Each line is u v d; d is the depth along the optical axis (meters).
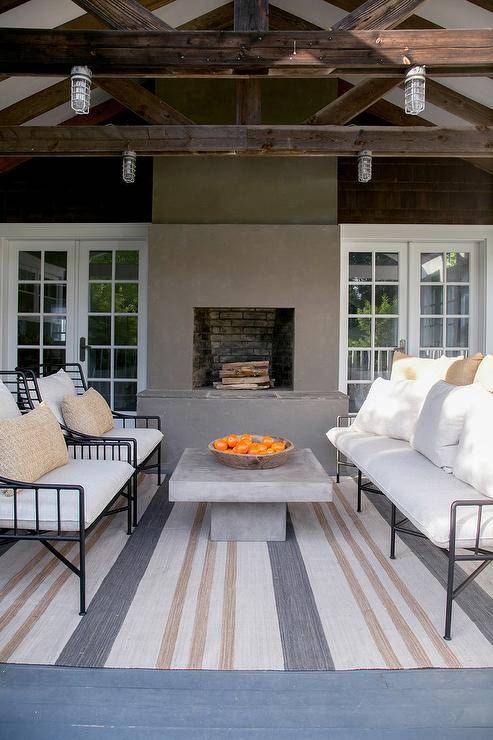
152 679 1.72
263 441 3.29
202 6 4.39
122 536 3.00
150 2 4.02
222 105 4.62
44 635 1.96
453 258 5.37
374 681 1.72
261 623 2.06
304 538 3.00
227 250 4.50
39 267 5.44
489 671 1.78
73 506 2.21
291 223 4.57
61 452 2.69
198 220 4.58
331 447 4.43
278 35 2.87
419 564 2.64
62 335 5.44
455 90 4.35
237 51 2.87
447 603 1.97
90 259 5.41
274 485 2.75
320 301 4.51
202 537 3.00
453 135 3.75
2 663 1.79
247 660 1.82
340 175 5.28
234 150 3.73
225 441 3.25
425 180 5.27
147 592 2.31
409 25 4.01
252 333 5.20
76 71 2.86
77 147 3.76
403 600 2.27
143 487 4.04
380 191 5.27
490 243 5.25
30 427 2.50
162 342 4.53
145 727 1.52
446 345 5.37
